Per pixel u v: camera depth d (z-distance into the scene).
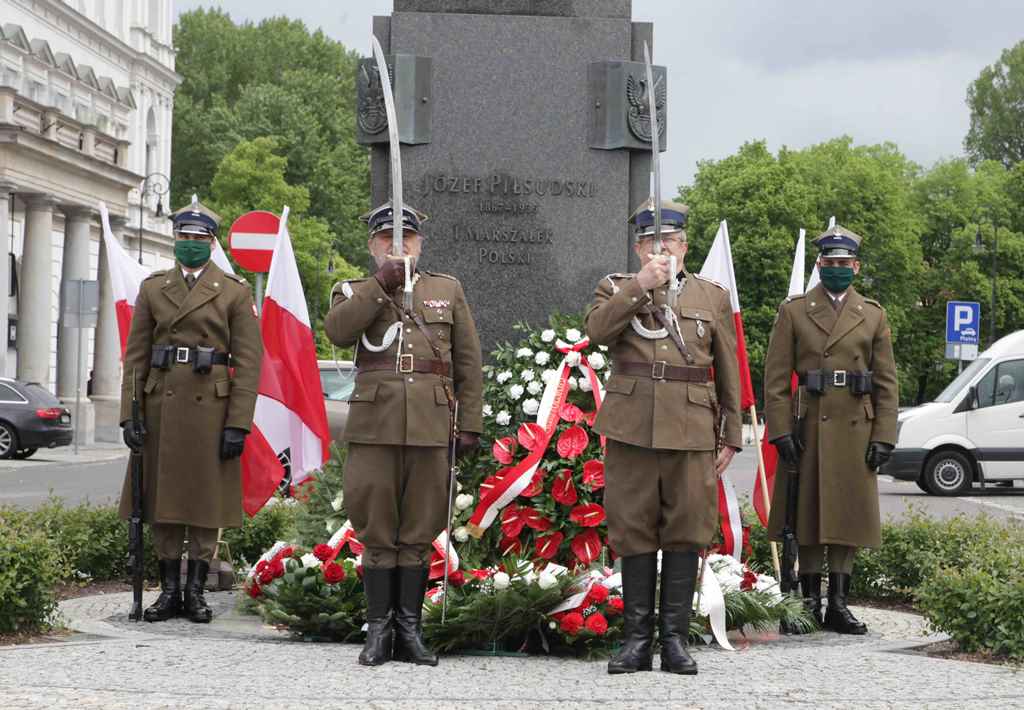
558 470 7.96
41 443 31.48
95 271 47.66
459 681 6.20
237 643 7.29
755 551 9.76
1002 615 7.29
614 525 6.78
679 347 6.79
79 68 50.34
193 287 8.78
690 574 6.74
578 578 7.34
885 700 5.83
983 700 5.86
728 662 6.88
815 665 6.78
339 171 75.38
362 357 6.88
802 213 59.88
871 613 9.27
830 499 8.44
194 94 84.56
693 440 6.71
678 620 6.69
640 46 9.17
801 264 9.45
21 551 7.79
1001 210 71.25
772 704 5.72
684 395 6.75
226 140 74.44
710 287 7.04
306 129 75.00
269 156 63.47
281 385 9.19
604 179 9.09
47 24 48.31
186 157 76.56
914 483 27.94
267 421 9.18
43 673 6.20
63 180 40.84
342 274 63.78
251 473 9.20
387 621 6.75
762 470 9.05
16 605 7.65
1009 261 69.75
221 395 8.71
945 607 7.57
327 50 88.62
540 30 9.06
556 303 9.04
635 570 6.71
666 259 6.64
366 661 6.59
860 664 6.80
